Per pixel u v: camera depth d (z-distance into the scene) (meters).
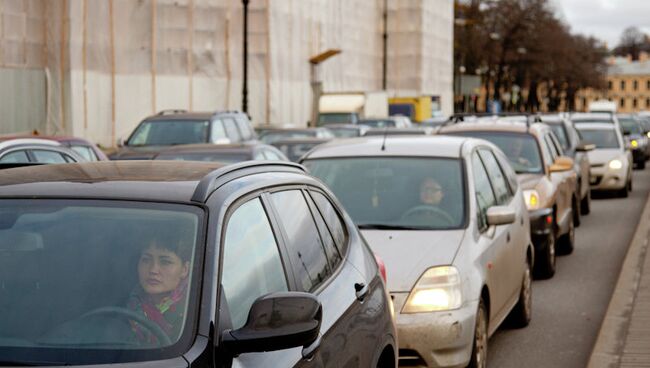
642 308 9.70
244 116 21.36
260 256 3.77
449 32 81.94
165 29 42.91
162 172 3.92
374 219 7.85
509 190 9.47
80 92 37.81
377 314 4.73
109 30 39.78
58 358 3.08
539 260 12.77
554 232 13.69
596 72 132.88
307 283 4.07
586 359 8.51
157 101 42.50
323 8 56.06
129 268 3.35
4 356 3.09
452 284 6.94
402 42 73.94
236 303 3.43
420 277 6.93
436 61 77.94
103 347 3.12
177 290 3.28
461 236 7.49
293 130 24.56
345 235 5.02
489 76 101.19
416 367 6.80
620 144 25.91
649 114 57.31
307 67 53.59
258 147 14.05
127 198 3.59
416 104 57.44
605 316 9.39
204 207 3.52
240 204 3.74
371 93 46.09
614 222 19.69
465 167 8.28
